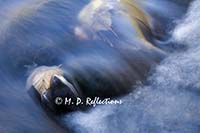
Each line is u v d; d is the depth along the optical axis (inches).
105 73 547.8
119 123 484.1
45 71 531.8
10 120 522.9
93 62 564.1
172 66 538.9
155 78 529.0
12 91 568.4
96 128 484.4
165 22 633.0
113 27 582.9
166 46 585.0
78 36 598.9
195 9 644.1
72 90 499.2
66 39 619.8
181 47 575.8
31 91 527.2
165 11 649.0
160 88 514.3
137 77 540.4
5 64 617.0
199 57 543.2
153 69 542.0
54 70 533.3
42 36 649.0
